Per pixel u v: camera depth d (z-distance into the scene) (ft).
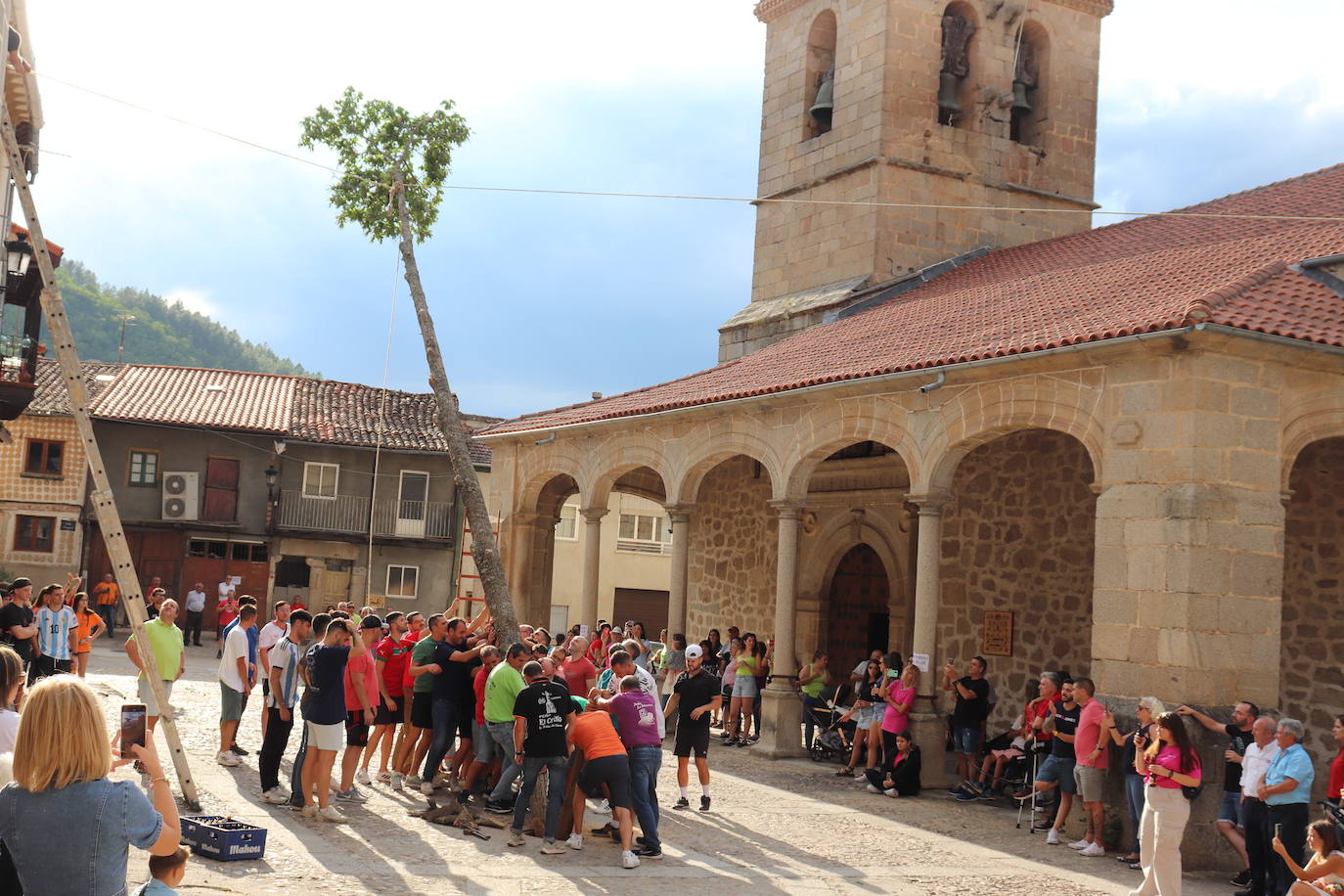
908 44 80.69
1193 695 37.60
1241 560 38.65
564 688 33.55
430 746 39.42
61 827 13.53
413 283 52.95
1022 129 87.10
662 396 68.18
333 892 26.45
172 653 42.09
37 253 28.19
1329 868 27.04
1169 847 30.45
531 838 34.37
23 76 51.03
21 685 19.93
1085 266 60.34
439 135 62.44
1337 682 45.65
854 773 51.55
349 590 122.01
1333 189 60.49
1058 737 39.93
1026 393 44.39
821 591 73.20
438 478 124.77
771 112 90.74
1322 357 39.81
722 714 64.18
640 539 138.21
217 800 35.58
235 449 118.73
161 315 396.98
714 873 31.94
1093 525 55.57
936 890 31.63
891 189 79.77
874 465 68.74
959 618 62.03
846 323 70.59
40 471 112.98
